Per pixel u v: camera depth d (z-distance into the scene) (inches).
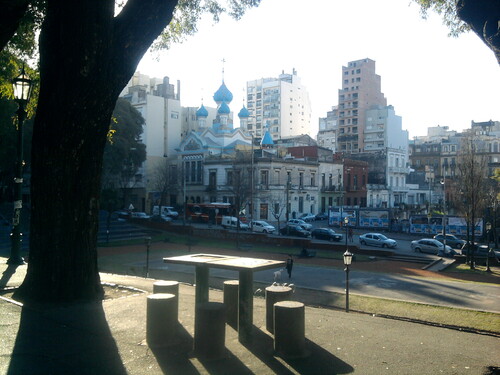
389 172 3393.2
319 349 266.8
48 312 341.1
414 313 614.2
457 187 1850.4
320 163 2891.2
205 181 2753.4
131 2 378.6
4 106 1003.9
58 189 373.4
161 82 3727.9
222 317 251.1
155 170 2957.7
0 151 1434.5
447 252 1552.7
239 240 1764.3
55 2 351.6
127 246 1585.9
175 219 2598.4
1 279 497.4
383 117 3946.9
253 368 235.0
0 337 282.7
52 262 378.3
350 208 2410.2
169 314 270.5
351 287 895.1
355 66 4261.8
